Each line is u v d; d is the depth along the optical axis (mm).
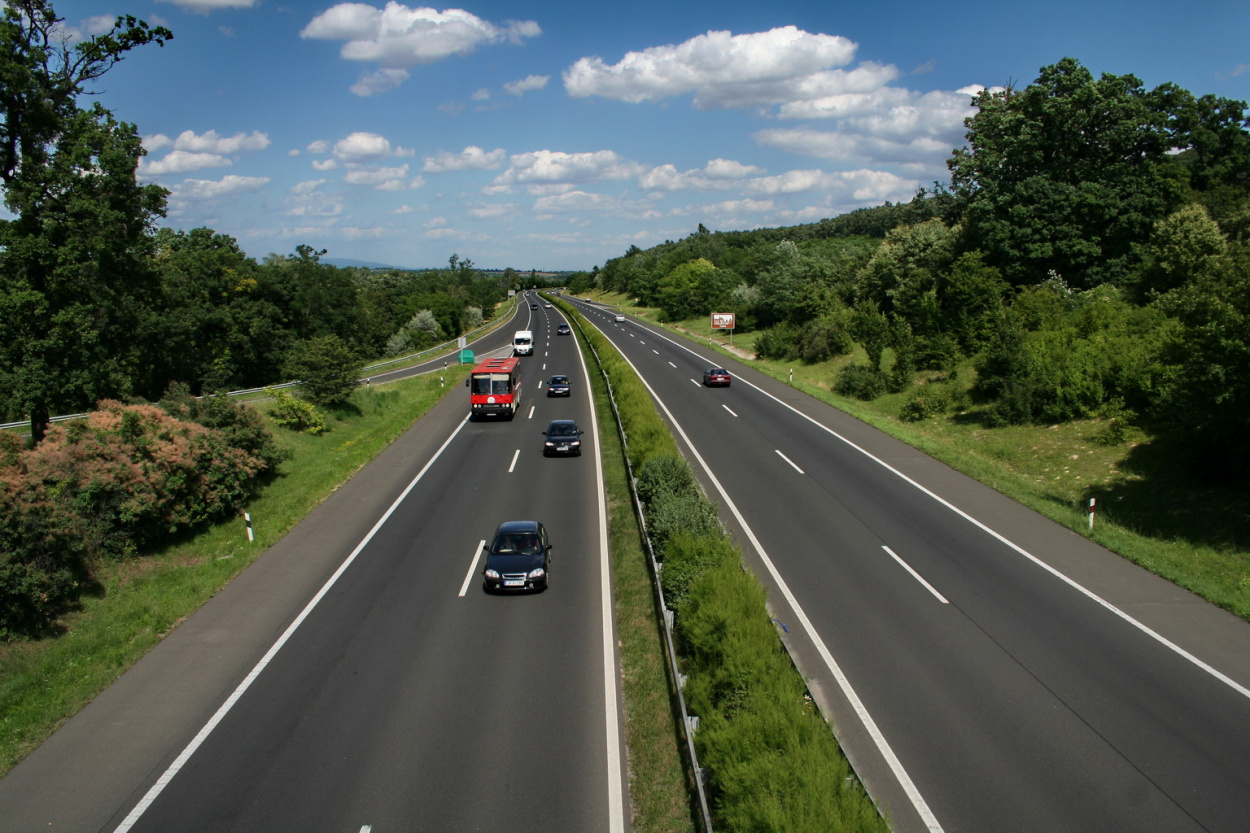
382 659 13422
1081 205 44625
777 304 77125
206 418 24156
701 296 98812
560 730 11172
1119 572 16672
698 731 10086
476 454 29234
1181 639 13461
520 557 16516
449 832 9055
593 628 14516
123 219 25359
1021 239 46094
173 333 50219
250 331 61719
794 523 20312
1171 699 11531
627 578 16797
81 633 14664
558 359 61688
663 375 49219
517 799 9656
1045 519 20406
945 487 23547
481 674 12836
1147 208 44625
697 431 32094
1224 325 17766
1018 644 13422
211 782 10055
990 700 11641
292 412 31438
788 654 11539
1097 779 9711
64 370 25109
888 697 11789
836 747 9156
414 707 11828
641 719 11453
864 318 46844
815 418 34656
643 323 96875
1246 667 12422
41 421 25250
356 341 81062
